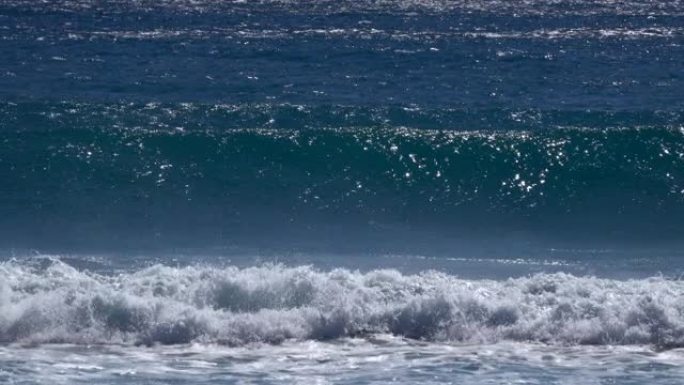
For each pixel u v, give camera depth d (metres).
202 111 88.94
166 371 42.75
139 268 57.84
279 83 109.62
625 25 175.12
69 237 66.75
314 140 80.75
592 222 73.50
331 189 77.31
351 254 63.44
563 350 45.72
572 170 79.44
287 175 78.44
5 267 51.94
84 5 190.62
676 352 45.56
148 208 73.44
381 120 89.25
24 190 74.81
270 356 44.78
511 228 72.00
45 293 48.38
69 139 80.06
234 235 68.31
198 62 121.31
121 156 78.81
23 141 79.56
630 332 46.84
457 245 66.62
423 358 44.62
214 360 44.22
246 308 48.84
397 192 77.38
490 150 80.44
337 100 101.38
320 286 49.56
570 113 91.69
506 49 138.50
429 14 186.75
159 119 87.00
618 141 81.56
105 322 46.94
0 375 41.78
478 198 77.00
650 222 73.88
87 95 100.31
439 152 80.25
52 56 123.50
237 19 171.88
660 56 134.50
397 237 68.69
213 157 79.38
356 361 44.22
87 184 76.12
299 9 190.62
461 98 103.94
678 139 81.50
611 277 57.62
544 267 59.97
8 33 145.25
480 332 47.16
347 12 186.75
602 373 42.84
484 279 56.09
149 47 132.75
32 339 46.03
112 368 43.00
